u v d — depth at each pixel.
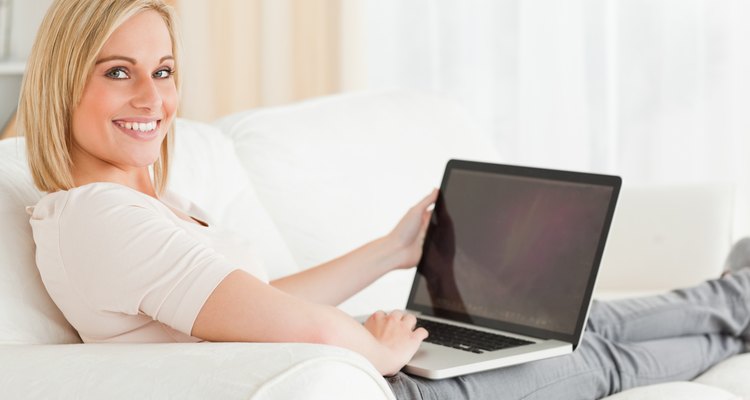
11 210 1.46
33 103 1.43
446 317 1.79
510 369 1.59
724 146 3.81
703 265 2.50
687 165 3.84
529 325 1.67
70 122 1.44
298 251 2.18
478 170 1.85
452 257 1.81
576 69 3.83
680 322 2.01
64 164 1.44
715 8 3.78
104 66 1.42
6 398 1.16
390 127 2.45
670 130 3.84
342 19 3.72
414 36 3.85
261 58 3.74
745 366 1.96
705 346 2.03
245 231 2.03
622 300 2.03
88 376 1.15
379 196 2.30
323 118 2.37
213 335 1.27
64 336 1.42
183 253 1.28
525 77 3.84
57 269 1.34
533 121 3.86
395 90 2.62
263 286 1.28
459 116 2.64
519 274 1.72
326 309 1.32
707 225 2.53
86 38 1.40
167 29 1.50
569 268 1.67
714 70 3.80
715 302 2.08
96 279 1.30
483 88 3.87
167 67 1.50
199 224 1.55
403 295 2.25
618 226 2.57
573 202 1.71
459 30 3.85
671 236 2.54
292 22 3.74
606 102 3.83
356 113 2.43
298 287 1.77
